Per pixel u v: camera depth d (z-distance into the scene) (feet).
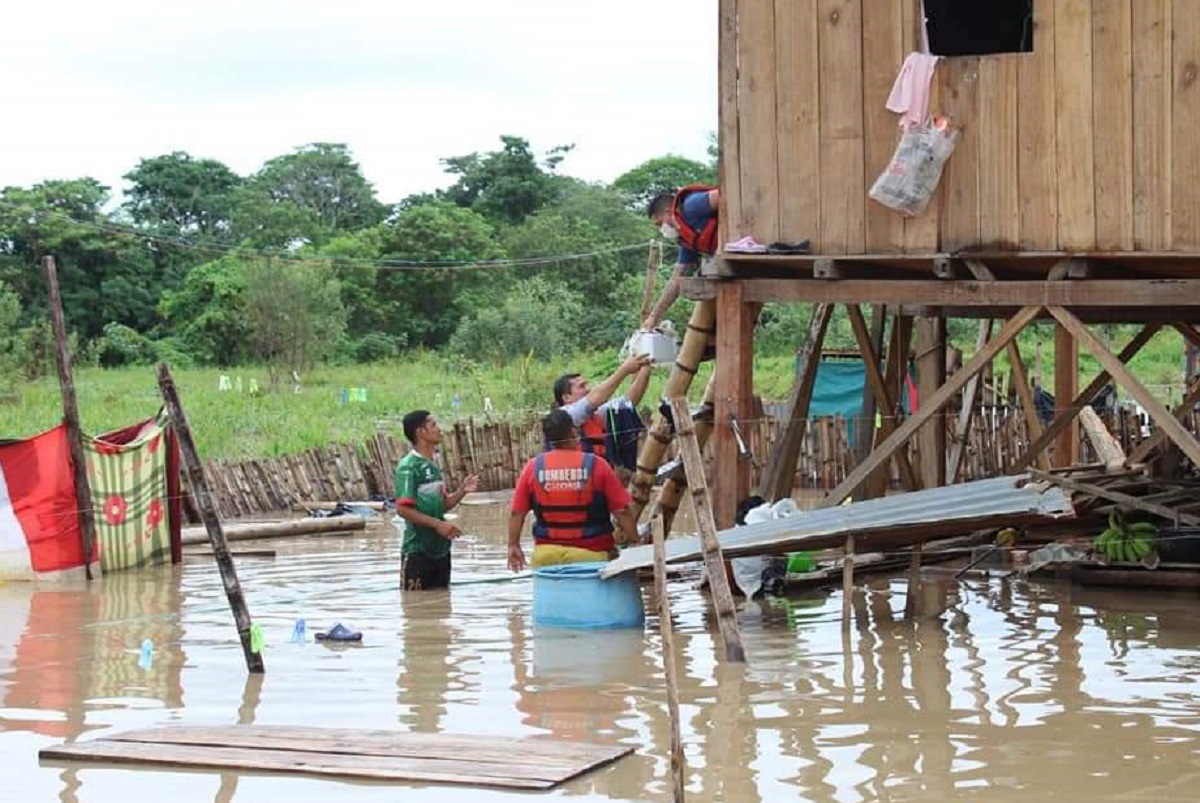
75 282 158.40
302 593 42.11
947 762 22.66
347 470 71.05
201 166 203.00
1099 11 34.88
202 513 30.32
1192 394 52.39
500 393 106.11
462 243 161.68
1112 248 34.91
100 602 40.98
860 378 76.95
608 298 156.87
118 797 21.47
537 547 37.55
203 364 144.77
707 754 23.26
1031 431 53.06
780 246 37.52
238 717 26.37
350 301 153.38
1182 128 34.30
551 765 22.34
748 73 38.11
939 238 36.40
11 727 25.86
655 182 203.31
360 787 21.68
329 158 208.23
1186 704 26.48
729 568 40.34
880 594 40.63
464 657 31.78
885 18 36.86
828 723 25.26
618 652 32.22
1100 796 20.83
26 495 45.47
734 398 38.55
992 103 35.81
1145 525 41.70
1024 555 44.47
